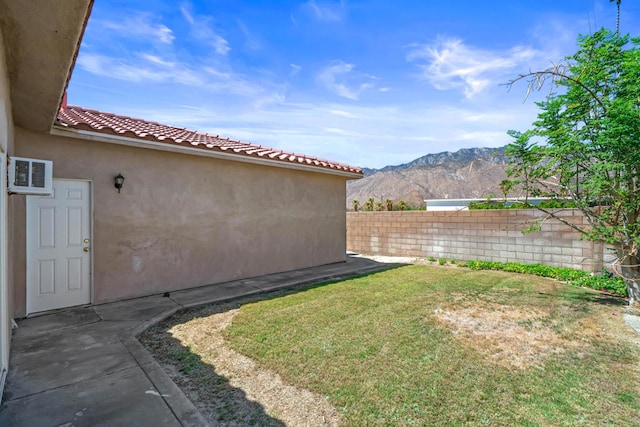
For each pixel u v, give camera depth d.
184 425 2.67
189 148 6.78
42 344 4.20
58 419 2.71
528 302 6.22
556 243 9.12
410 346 4.22
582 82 5.52
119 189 6.20
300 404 2.99
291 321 5.13
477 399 3.06
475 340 4.44
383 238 13.01
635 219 5.64
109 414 2.79
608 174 5.60
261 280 8.03
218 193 7.71
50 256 5.54
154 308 5.70
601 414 2.85
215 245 7.65
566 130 5.72
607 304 6.11
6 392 3.09
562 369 3.66
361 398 3.07
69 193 5.73
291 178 9.46
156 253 6.69
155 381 3.33
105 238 6.05
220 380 3.42
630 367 3.73
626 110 4.88
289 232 9.41
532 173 6.48
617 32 5.48
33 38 3.00
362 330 4.75
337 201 11.05
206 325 5.02
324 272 9.12
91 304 5.90
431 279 8.28
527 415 2.83
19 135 5.17
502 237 10.13
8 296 3.79
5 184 3.35
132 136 6.02
